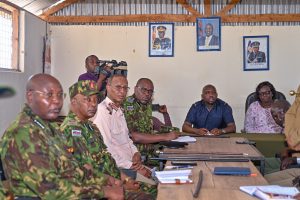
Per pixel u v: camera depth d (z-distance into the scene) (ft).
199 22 19.11
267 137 14.37
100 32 19.52
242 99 19.17
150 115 13.58
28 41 17.65
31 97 7.15
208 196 6.44
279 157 12.78
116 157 10.50
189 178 7.63
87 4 19.49
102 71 16.71
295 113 12.06
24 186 6.68
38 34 18.66
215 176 7.82
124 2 19.36
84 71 19.66
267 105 16.20
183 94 19.36
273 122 16.02
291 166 10.96
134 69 19.47
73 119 8.63
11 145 6.68
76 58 19.67
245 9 18.95
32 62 18.13
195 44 19.22
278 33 18.90
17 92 16.62
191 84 19.33
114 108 10.75
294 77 18.92
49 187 6.61
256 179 7.58
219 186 7.06
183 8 19.19
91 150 8.77
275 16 18.76
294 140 11.78
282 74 18.97
